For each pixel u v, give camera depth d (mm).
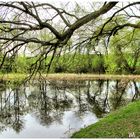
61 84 54594
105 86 54031
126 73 61250
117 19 13375
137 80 58156
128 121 15508
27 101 35312
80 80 61562
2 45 8547
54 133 21000
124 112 17609
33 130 22312
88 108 31062
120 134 13727
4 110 28828
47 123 24453
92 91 46906
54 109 31266
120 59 36000
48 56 10078
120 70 60656
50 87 51250
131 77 59781
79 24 8086
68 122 24281
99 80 63969
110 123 15867
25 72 10188
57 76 56000
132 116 16312
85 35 11539
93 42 11547
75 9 10992
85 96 41031
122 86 51031
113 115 17562
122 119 16141
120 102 34375
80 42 10961
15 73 10164
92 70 62875
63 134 19203
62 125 23312
